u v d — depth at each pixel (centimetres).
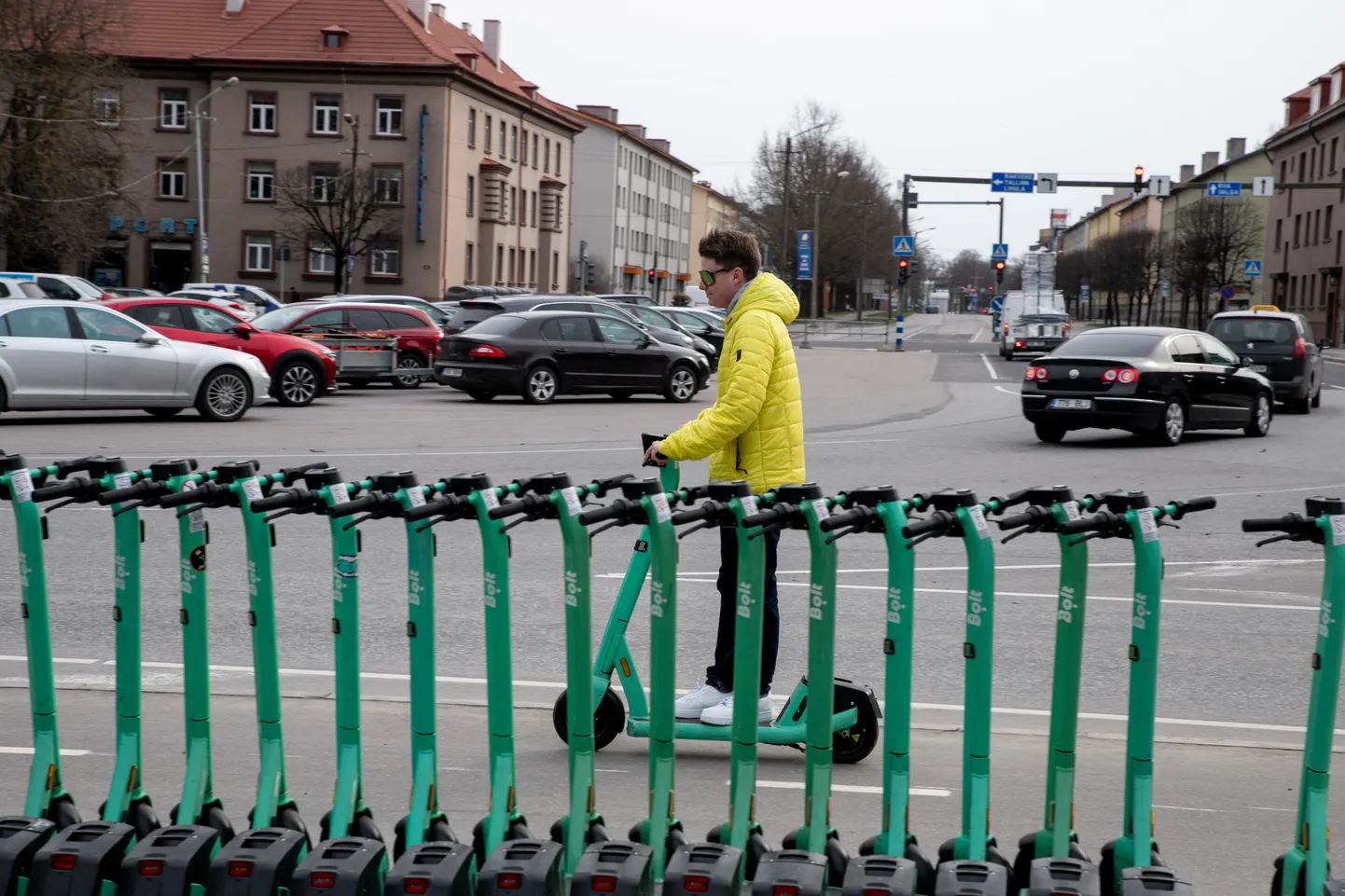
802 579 966
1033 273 6262
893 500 389
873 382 3231
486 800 511
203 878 386
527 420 2100
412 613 402
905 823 399
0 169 4438
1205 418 1912
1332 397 3025
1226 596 937
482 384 2428
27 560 409
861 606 868
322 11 6281
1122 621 846
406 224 6225
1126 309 11800
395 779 532
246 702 637
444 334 2773
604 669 552
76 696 639
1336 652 374
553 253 7962
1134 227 10756
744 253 525
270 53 6156
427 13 6681
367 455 1580
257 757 557
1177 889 361
